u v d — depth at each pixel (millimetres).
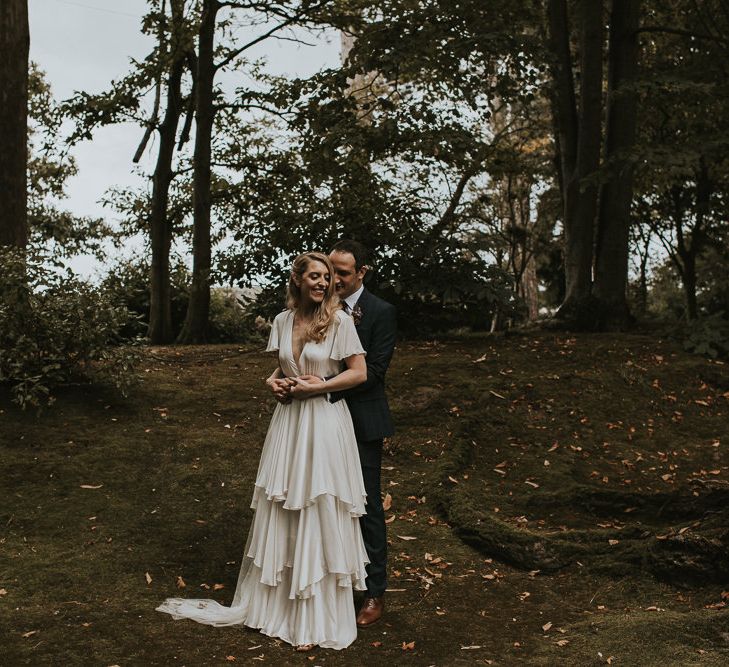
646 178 15055
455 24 10898
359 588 4398
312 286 4438
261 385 8688
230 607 4520
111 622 4320
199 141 13875
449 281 10742
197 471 6598
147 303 15539
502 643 4234
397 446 7398
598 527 6082
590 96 12039
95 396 7785
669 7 14312
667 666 3881
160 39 12906
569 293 11992
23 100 8922
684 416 8508
